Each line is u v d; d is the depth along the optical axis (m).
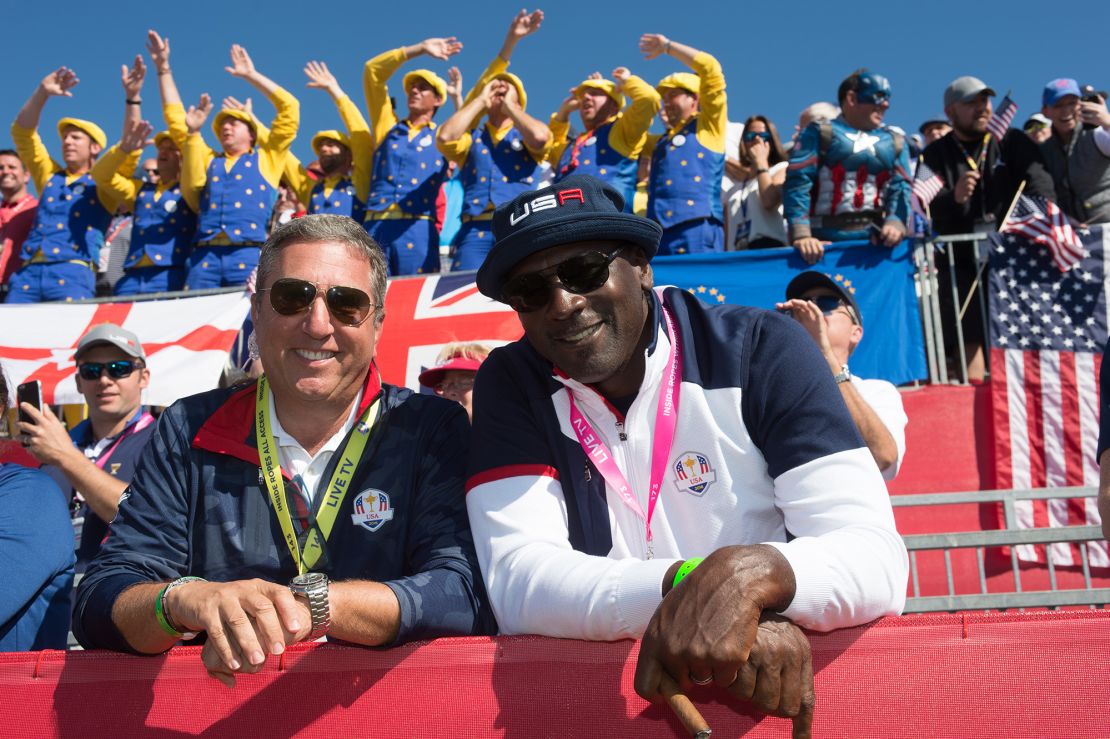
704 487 2.04
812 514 1.88
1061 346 6.18
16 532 2.52
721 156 6.91
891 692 1.83
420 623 1.91
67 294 8.09
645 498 2.09
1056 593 4.20
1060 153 7.04
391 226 7.36
